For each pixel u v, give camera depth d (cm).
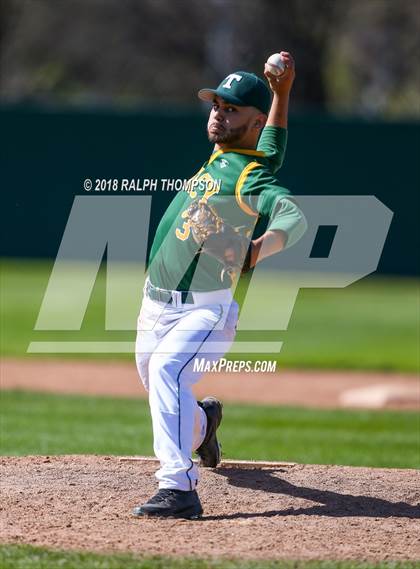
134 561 1622
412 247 8662
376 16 13288
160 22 13138
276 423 3962
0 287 7456
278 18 11981
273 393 4741
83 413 4012
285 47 12031
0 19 13412
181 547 1720
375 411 4334
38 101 14050
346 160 8656
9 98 14325
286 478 2222
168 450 1880
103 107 9806
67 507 1969
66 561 1619
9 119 8894
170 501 1897
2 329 6081
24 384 4775
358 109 14188
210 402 2150
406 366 5447
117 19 13375
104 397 4469
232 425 3897
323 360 5519
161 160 8800
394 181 8631
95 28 13650
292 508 2008
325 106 12344
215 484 2156
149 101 13975
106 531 1809
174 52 13188
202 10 12862
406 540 1819
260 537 1800
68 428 3609
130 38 13438
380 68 14100
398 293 7981
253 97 1897
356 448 3394
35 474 2222
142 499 2036
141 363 2009
